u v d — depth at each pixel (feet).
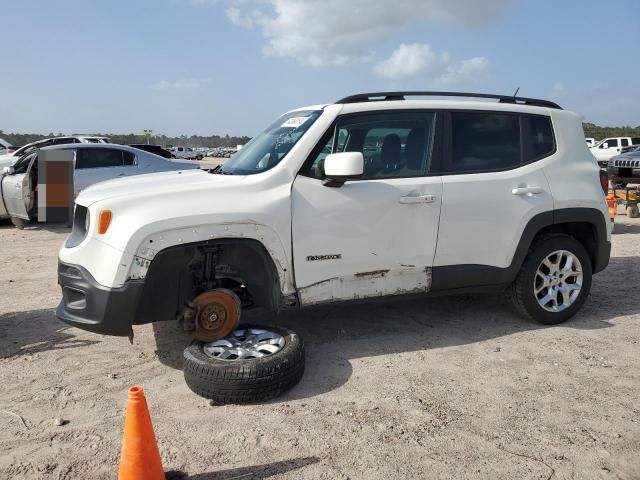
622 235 31.48
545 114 16.20
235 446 9.98
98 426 10.76
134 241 11.66
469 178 14.74
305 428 10.56
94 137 60.23
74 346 14.88
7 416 11.16
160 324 16.46
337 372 13.07
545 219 15.48
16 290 20.59
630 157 42.78
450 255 14.58
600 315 17.12
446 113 14.92
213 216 12.16
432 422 10.75
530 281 15.66
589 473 9.13
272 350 12.53
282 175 13.10
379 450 9.80
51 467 9.40
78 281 12.09
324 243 13.29
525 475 9.06
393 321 16.55
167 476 9.07
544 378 12.67
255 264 13.23
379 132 14.26
